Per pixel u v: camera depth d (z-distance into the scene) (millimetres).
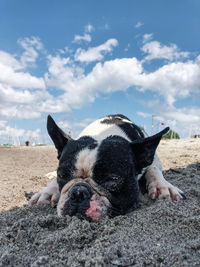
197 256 265
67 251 299
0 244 323
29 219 373
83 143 423
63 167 411
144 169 506
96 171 389
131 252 275
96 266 252
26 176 852
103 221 365
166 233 326
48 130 487
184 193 519
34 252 300
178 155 1184
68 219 366
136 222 368
